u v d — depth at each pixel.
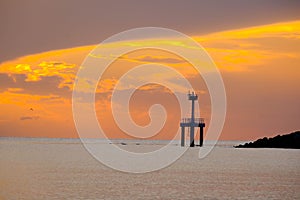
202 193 83.38
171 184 94.44
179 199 77.50
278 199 79.19
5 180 97.19
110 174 111.94
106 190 85.06
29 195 79.19
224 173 117.44
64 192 82.38
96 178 102.75
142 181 98.81
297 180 103.06
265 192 85.44
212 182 98.19
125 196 79.38
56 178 101.62
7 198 76.75
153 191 84.75
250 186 92.50
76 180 98.44
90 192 82.56
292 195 82.94
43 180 97.69
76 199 75.94
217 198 78.94
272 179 104.50
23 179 99.19
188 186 91.75
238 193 83.94
